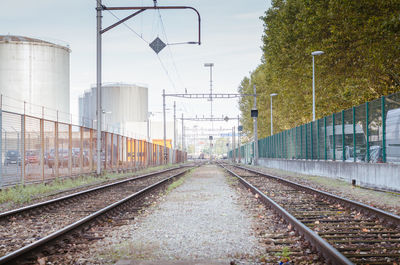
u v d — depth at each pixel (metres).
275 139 47.03
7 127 16.94
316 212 10.35
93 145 28.47
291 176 27.92
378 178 17.03
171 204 12.69
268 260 5.98
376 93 27.89
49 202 11.88
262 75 61.34
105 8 24.53
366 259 5.86
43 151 20.09
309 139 31.27
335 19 23.95
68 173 23.34
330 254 5.54
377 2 19.67
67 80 64.12
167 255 6.45
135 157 41.78
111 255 6.43
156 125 96.38
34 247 6.15
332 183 20.56
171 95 46.19
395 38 20.55
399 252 6.23
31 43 59.44
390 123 16.44
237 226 8.77
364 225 8.52
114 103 85.94
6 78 58.50
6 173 16.88
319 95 34.09
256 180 23.42
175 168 49.44
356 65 26.64
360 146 20.28
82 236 7.66
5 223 9.41
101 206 12.36
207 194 15.52
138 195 14.26
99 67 25.61
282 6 36.22
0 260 5.27
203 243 7.23
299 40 29.27
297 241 7.00
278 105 53.59
